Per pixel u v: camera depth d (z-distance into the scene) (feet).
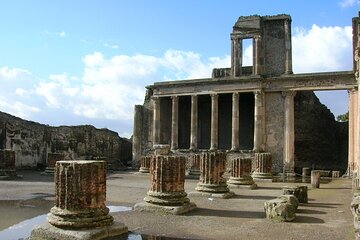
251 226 43.29
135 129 172.45
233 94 149.18
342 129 170.40
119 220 46.11
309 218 48.32
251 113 171.32
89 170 37.83
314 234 39.22
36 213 50.67
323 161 165.27
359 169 71.31
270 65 153.48
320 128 167.63
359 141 73.00
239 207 57.06
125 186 86.99
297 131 165.27
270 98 145.69
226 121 175.11
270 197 69.15
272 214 46.98
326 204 60.54
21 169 138.31
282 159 142.00
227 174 126.00
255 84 145.38
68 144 159.33
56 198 38.47
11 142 134.62
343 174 139.03
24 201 61.21
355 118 120.16
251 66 161.68
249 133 170.81
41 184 87.92
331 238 37.47
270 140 144.15
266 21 155.94
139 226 42.80
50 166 120.47
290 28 152.76
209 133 176.24
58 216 37.42
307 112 166.30
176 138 159.84
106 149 178.60
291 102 141.38
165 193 52.37
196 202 61.82
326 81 135.95
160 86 164.04
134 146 171.42
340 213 51.93
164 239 37.09
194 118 155.63
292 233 39.73
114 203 60.29
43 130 149.79
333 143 169.07
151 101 173.37
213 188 68.80
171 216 49.08
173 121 160.56
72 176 37.47
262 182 103.91
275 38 153.99
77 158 162.20
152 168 53.72
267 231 40.68
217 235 38.83
